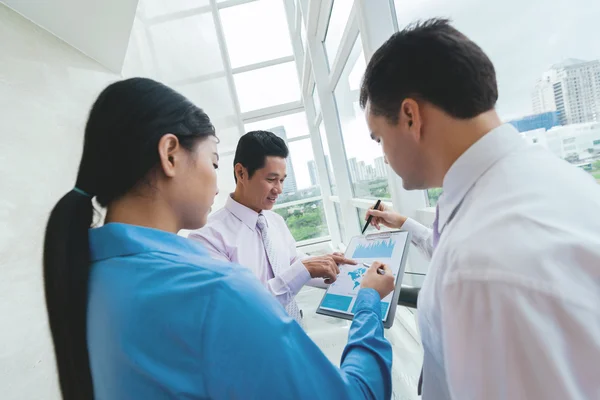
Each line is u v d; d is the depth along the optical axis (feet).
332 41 7.88
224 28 15.15
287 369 1.11
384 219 3.19
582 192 1.01
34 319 2.10
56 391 2.18
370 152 6.49
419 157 1.45
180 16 7.38
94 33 2.94
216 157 1.60
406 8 3.64
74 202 1.26
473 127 1.27
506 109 2.49
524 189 1.05
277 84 15.57
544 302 0.83
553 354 0.80
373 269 2.37
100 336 1.11
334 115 9.64
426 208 3.98
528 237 0.91
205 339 1.05
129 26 3.08
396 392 4.39
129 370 1.07
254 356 1.08
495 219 1.00
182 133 1.37
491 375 0.91
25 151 2.26
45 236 1.19
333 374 1.26
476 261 0.95
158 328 1.06
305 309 7.31
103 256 1.20
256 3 14.99
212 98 9.02
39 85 2.51
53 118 2.62
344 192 9.87
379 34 3.83
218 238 3.43
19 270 2.06
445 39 1.24
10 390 1.86
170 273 1.14
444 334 1.03
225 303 1.09
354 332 1.80
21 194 2.16
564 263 0.85
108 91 1.34
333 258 3.04
